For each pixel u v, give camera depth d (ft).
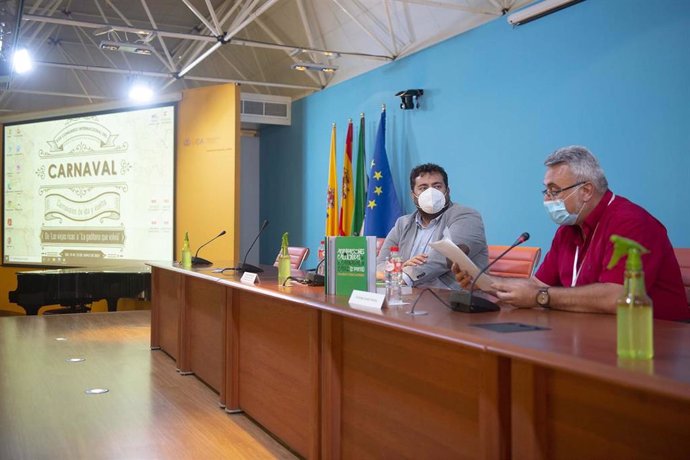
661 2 13.30
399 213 21.04
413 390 5.63
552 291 5.67
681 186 13.03
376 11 21.38
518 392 4.42
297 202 29.22
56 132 26.91
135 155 25.30
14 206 27.89
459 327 4.72
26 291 19.31
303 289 7.77
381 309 5.87
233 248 23.25
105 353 14.28
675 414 3.50
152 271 15.08
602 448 3.93
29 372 12.30
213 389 11.08
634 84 13.89
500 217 17.56
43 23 25.71
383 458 6.08
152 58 30.04
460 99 18.97
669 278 5.95
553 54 15.84
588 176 6.21
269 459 7.63
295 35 25.59
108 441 8.25
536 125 16.37
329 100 26.25
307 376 7.42
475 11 17.39
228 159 23.39
